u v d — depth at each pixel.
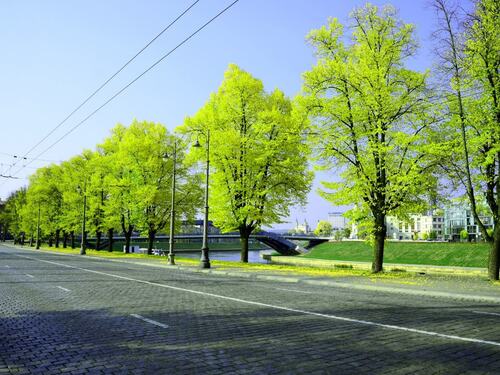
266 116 26.97
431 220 141.25
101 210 49.66
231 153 28.02
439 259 52.69
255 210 27.72
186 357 6.00
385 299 12.57
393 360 5.80
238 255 99.25
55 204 66.00
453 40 18.12
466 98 19.02
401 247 60.88
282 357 5.97
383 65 21.47
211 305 10.84
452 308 10.79
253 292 13.88
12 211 98.25
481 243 53.09
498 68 18.14
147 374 5.26
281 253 99.31
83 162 54.91
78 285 15.79
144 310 10.05
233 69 29.88
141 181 39.06
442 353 6.16
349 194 21.70
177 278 19.34
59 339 7.14
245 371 5.36
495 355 6.05
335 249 74.69
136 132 41.44
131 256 41.44
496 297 12.57
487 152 17.75
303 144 23.52
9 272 22.00
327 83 22.42
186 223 41.03
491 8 17.48
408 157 21.38
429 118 20.52
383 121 20.98
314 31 23.03
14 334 7.56
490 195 20.03
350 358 5.91
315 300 11.95
